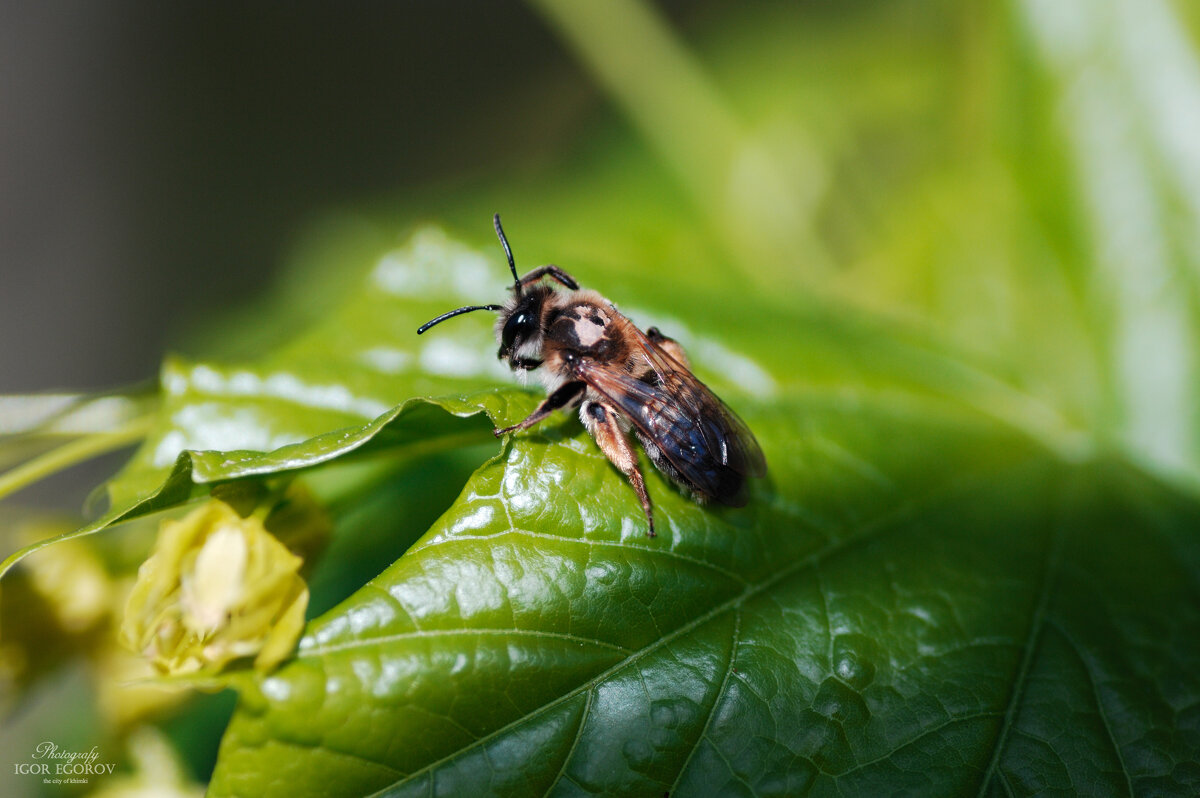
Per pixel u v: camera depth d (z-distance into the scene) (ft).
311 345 0.44
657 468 0.41
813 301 0.49
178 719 0.45
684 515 0.41
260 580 0.39
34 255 0.97
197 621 0.39
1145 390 0.47
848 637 0.40
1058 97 0.48
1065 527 0.43
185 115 1.02
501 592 0.39
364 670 0.38
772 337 0.46
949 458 0.44
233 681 0.38
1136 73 0.48
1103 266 0.48
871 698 0.40
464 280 0.45
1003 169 0.50
